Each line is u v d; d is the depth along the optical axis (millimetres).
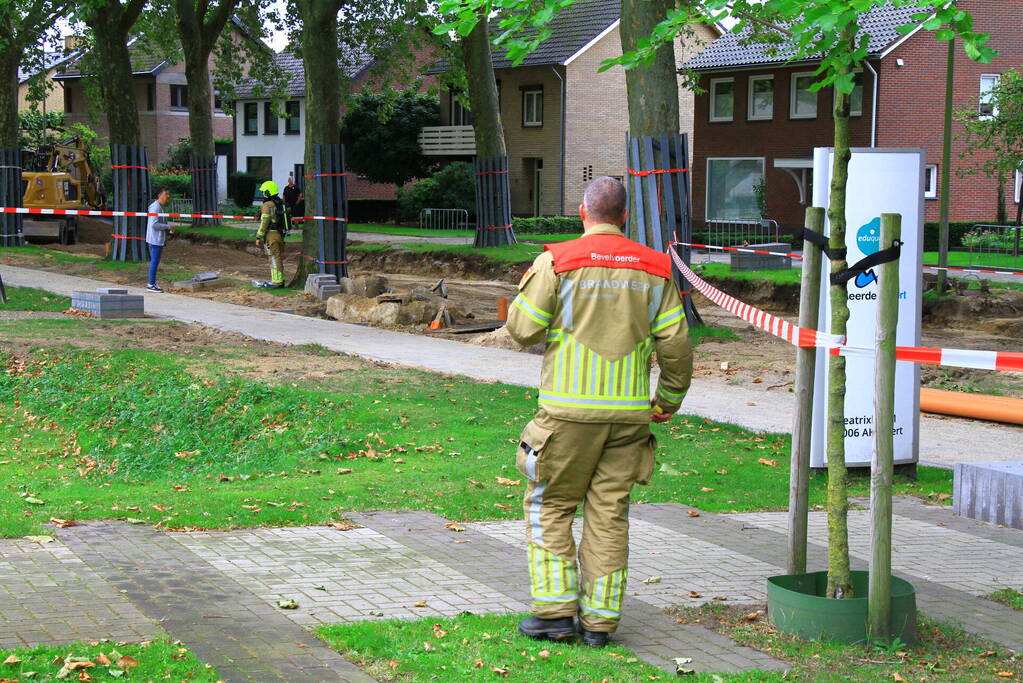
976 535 7547
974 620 5715
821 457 8953
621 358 4996
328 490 8062
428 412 11188
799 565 5660
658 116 17672
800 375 5629
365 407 11258
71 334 15617
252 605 5484
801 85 42125
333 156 22875
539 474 5055
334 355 15133
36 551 6281
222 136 69812
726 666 4867
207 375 12695
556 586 5109
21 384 12336
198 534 6812
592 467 5078
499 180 32062
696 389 13570
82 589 5605
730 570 6445
